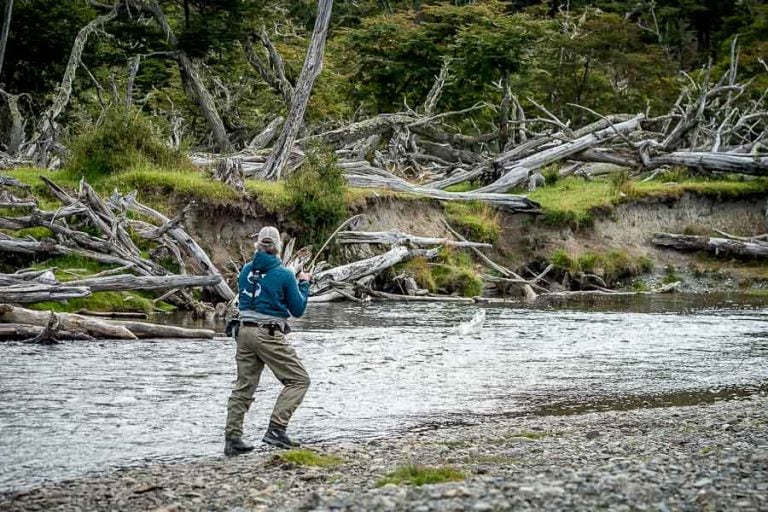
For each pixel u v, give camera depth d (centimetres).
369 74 4353
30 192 2467
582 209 3334
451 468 884
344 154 3584
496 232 3206
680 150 3919
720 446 986
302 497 793
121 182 2603
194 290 2277
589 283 3152
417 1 6481
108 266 2181
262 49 4419
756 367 1612
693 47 7631
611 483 794
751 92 5084
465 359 1634
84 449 986
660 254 3378
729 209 3666
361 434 1095
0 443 999
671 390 1408
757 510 718
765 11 6128
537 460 935
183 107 4331
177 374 1388
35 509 781
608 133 3697
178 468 920
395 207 3112
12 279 1819
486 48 3909
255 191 2739
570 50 4950
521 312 2417
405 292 2781
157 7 3759
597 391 1388
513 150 3688
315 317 2203
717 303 2744
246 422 1128
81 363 1448
